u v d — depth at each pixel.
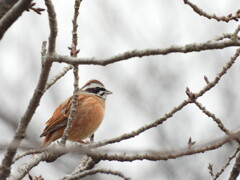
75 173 10.54
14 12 8.59
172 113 10.15
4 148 7.43
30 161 9.92
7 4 9.06
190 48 7.85
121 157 9.86
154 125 10.11
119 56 8.04
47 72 8.56
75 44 9.80
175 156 9.65
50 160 10.09
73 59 8.27
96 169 9.74
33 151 9.47
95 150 7.83
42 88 8.68
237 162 10.53
